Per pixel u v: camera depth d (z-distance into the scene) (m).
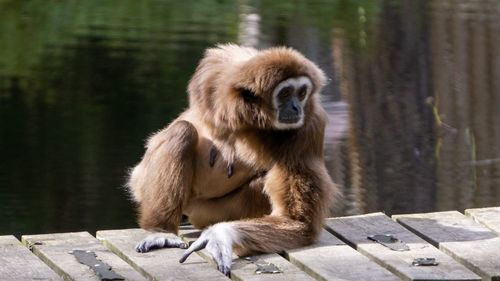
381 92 37.94
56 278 15.45
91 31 45.09
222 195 18.34
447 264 15.88
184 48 41.66
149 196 17.75
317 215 17.34
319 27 44.84
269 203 18.09
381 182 30.27
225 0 50.12
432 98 38.00
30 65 40.31
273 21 45.84
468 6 47.81
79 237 17.67
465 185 29.91
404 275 15.35
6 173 30.17
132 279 15.37
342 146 33.16
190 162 17.73
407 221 18.48
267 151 17.59
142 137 32.97
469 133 34.72
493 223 18.19
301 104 17.41
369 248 16.81
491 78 40.12
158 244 16.89
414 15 45.78
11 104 36.16
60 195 28.84
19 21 46.22
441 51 42.16
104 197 28.64
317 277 15.54
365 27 44.88
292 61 17.38
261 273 15.60
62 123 34.44
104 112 35.25
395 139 34.22
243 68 17.50
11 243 17.20
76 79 38.59
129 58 40.59
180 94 36.69
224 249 16.02
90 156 31.45
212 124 17.88
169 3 49.91
